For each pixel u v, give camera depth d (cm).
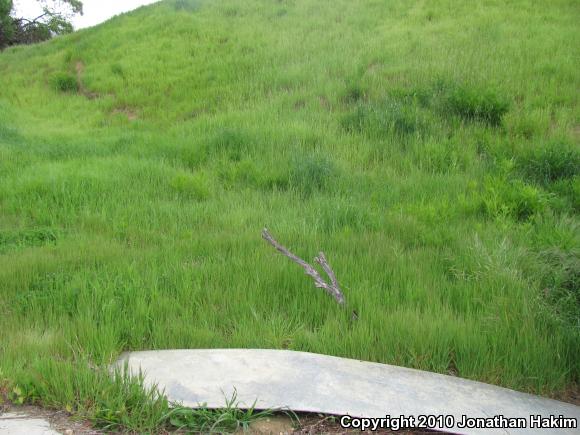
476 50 1375
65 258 593
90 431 311
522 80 1181
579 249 538
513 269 514
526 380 388
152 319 447
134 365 379
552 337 417
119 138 1230
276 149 1018
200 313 457
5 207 808
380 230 664
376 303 467
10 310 478
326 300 472
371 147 999
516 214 707
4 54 2395
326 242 613
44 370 350
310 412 329
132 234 693
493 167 880
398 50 1469
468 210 729
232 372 367
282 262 546
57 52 2177
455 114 1087
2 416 322
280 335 428
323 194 838
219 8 2222
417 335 411
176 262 559
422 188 820
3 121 1485
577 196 761
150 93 1616
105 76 1792
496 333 418
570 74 1188
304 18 1969
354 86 1255
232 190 875
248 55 1681
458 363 400
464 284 503
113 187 870
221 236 653
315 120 1156
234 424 321
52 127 1478
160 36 1995
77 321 432
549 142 901
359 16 1862
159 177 923
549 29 1463
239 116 1245
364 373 373
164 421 319
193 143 1080
